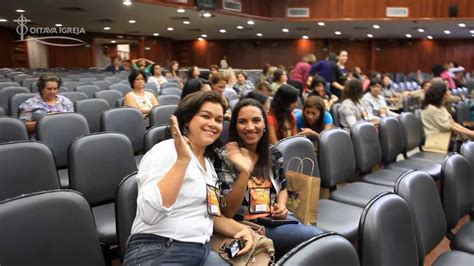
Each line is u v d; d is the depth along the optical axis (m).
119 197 1.52
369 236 1.27
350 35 14.81
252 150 1.83
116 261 2.14
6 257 1.16
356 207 2.28
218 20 10.95
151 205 1.25
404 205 1.41
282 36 15.80
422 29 12.12
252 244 1.41
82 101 3.70
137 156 3.11
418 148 3.78
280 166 1.91
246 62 17.36
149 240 1.32
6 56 13.45
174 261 1.30
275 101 2.85
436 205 1.76
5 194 1.85
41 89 3.42
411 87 10.24
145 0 8.14
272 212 1.79
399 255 1.34
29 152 1.94
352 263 1.06
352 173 2.74
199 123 1.46
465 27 11.24
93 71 11.18
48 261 1.25
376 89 4.79
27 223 1.22
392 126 3.29
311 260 0.97
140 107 4.09
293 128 2.91
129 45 16.88
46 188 1.97
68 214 1.31
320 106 3.07
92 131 3.71
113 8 9.05
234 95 5.05
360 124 2.96
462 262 1.70
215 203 1.45
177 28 13.36
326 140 2.54
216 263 1.40
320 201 2.38
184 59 18.08
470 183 2.09
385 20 10.09
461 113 4.71
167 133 1.57
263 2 10.59
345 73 6.21
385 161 3.22
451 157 2.02
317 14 10.52
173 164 1.31
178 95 5.06
